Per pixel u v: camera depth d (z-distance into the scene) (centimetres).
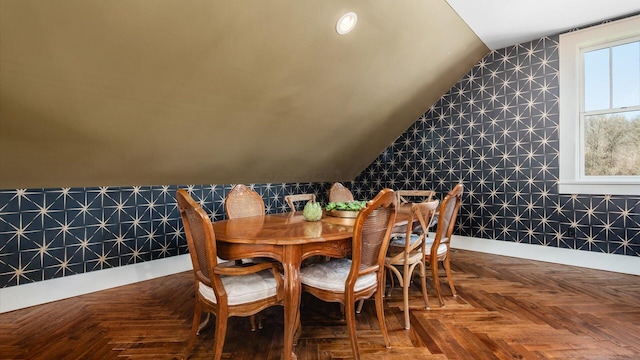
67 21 143
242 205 252
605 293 244
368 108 341
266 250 158
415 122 429
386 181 462
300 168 397
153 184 296
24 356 167
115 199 277
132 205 288
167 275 310
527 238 347
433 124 413
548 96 328
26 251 233
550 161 329
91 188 264
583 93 316
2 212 224
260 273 173
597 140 312
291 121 299
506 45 346
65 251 251
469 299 238
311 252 162
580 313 211
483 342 178
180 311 225
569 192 319
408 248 199
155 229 303
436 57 316
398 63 294
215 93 225
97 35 155
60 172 229
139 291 265
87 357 167
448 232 240
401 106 372
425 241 221
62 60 157
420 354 169
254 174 362
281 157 352
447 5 254
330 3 203
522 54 341
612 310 214
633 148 295
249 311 154
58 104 177
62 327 200
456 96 391
